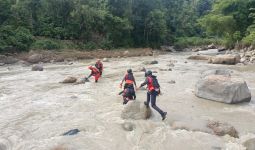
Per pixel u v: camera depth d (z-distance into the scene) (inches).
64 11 1785.2
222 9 1684.3
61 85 618.2
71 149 277.0
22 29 1417.3
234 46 1658.5
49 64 1089.4
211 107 425.7
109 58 1355.8
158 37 2346.2
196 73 762.8
